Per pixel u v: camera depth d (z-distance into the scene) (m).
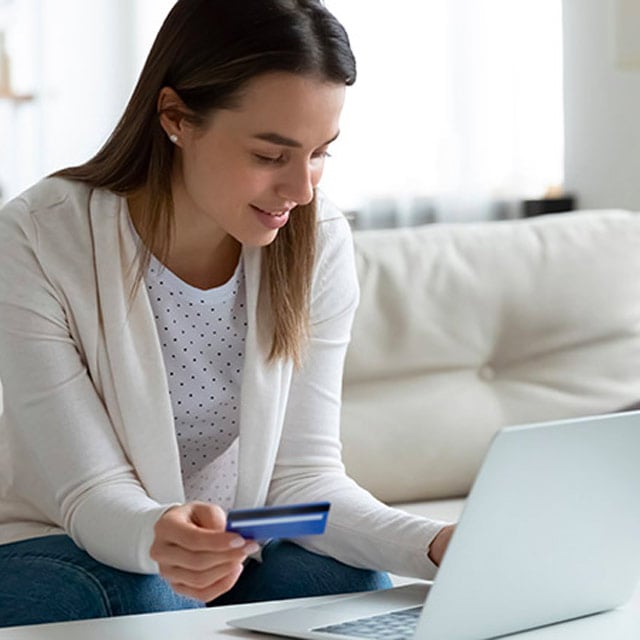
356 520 2.07
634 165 4.82
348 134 4.95
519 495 1.56
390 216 5.01
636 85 4.78
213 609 1.77
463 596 1.58
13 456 2.18
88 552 1.91
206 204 1.94
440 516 3.06
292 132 1.84
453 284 3.30
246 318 2.14
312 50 1.83
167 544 1.63
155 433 2.03
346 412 3.19
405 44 4.96
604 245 3.43
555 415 3.28
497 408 3.28
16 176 4.84
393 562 1.99
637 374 3.36
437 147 5.00
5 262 2.00
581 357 3.35
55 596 1.90
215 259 2.11
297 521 1.51
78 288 2.00
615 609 1.81
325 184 4.95
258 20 1.84
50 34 4.80
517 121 5.02
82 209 2.04
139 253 2.03
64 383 1.97
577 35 4.93
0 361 2.00
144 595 1.90
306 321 2.14
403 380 3.26
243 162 1.87
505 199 5.04
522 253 3.38
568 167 5.01
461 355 3.29
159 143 2.00
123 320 2.01
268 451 2.14
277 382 2.13
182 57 1.91
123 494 1.89
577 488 1.63
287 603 1.80
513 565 1.61
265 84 1.83
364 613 1.72
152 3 4.84
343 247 2.24
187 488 2.24
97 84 4.84
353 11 4.92
